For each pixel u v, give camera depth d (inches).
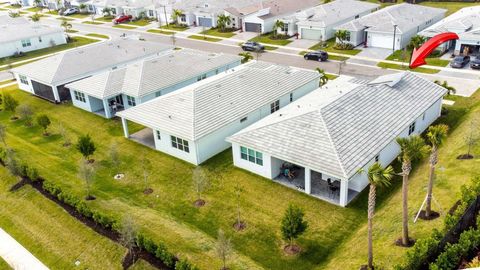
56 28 3176.7
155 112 1473.9
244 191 1178.0
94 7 4291.3
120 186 1253.7
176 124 1375.5
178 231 1019.9
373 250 843.4
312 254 920.9
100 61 2158.0
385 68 2123.5
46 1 4891.7
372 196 728.3
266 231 1007.6
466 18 2353.6
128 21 3814.0
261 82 1673.2
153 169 1334.9
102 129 1656.0
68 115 1818.4
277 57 2459.4
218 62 2073.1
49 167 1381.6
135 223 965.8
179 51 2217.0
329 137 1149.1
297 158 1120.2
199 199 1158.3
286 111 1376.7
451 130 1406.3
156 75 1867.6
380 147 1152.2
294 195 1136.2
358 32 2507.4
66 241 1023.6
